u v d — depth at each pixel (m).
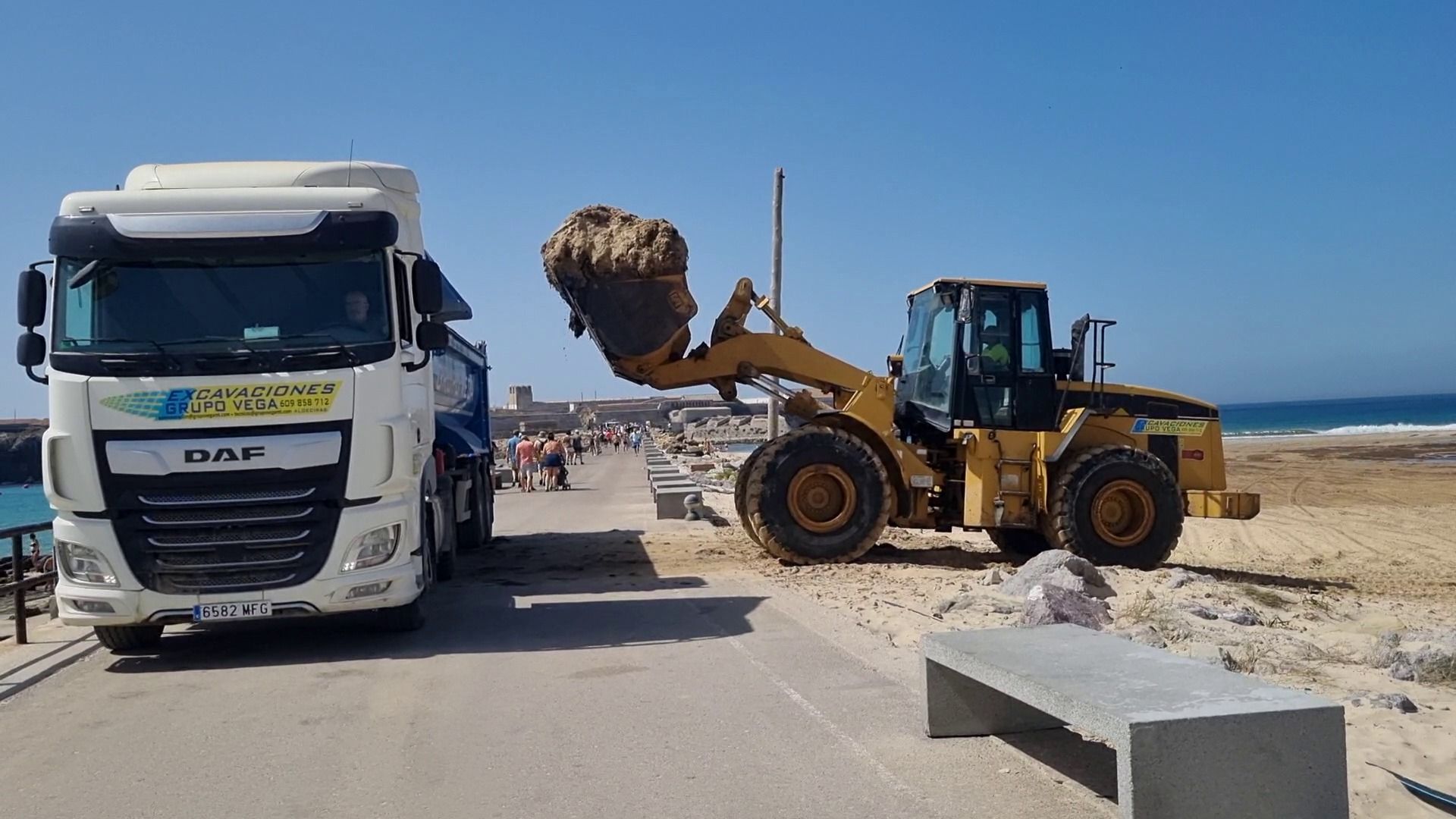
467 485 15.21
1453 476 35.31
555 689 7.59
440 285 9.36
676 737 6.37
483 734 6.55
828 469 13.36
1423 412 146.38
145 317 8.51
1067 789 5.41
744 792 5.45
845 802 5.30
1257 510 14.31
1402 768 5.69
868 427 13.70
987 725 6.27
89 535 8.34
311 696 7.60
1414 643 8.50
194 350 8.44
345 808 5.41
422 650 9.02
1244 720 4.42
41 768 6.16
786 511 13.35
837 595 11.24
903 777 5.63
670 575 13.22
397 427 8.80
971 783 5.52
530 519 23.03
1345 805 4.48
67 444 8.32
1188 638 8.93
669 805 5.32
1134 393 14.41
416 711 7.11
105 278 8.55
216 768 6.07
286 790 5.69
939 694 6.20
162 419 8.34
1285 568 15.79
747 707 6.96
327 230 8.69
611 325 12.98
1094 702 4.62
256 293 8.66
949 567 13.53
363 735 6.62
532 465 34.44
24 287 8.56
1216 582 12.06
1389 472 37.91
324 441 8.48
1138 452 13.73
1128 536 13.69
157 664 8.81
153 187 9.73
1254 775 4.41
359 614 10.60
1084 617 9.00
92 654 9.22
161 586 8.38
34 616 11.41
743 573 13.19
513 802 5.41
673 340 13.23
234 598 8.41
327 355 8.55
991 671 5.41
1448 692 7.29
